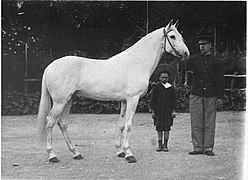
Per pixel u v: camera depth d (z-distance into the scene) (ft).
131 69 18.34
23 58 31.40
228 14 28.04
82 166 17.65
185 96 32.22
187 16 28.12
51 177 15.78
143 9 27.73
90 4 27.43
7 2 29.45
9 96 32.50
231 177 15.78
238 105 30.27
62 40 29.04
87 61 18.24
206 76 19.12
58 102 17.76
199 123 19.53
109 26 28.12
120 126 19.30
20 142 22.59
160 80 20.31
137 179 15.65
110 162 18.25
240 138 22.16
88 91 18.11
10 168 17.29
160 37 18.84
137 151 20.39
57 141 23.70
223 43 28.71
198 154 19.54
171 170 16.62
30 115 32.91
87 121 29.35
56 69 17.75
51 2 28.12
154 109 20.47
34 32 29.78
